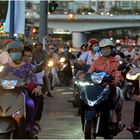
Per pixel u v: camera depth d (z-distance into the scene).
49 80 29.06
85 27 152.00
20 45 12.37
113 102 13.00
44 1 39.28
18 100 11.65
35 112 13.45
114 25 151.62
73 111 21.53
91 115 12.70
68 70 36.41
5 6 78.75
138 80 14.10
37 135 15.37
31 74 12.70
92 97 12.72
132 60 30.03
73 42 158.12
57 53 37.66
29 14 145.12
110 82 12.84
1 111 11.45
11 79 11.64
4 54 14.10
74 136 15.35
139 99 13.43
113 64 13.52
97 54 22.12
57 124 17.75
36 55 22.34
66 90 33.16
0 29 37.22
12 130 11.63
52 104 24.45
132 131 13.90
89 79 13.00
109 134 13.26
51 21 149.25
